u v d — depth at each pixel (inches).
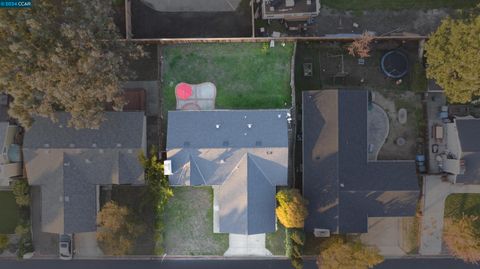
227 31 1904.5
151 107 1898.4
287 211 1739.7
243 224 1797.5
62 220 1791.3
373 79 1909.4
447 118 1910.7
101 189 1887.3
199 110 1849.2
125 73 1723.7
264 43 1891.0
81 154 1787.6
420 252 1919.3
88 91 1578.5
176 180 1819.6
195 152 1791.3
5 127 1796.3
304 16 1839.3
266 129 1809.8
